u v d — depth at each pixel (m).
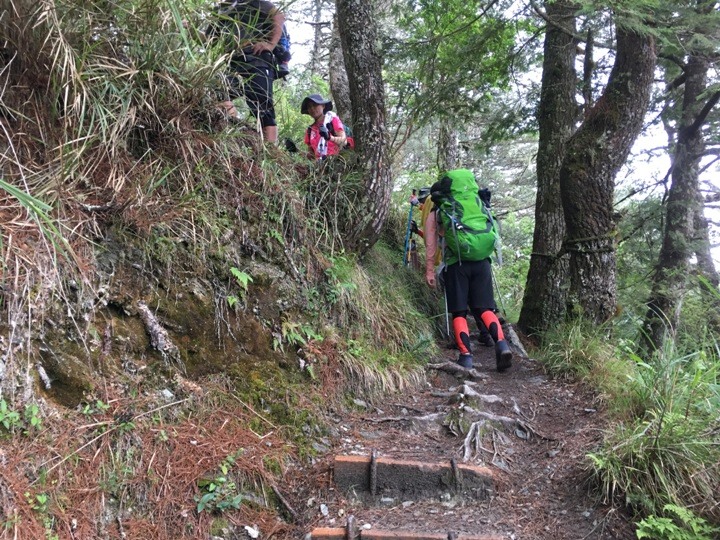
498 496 2.75
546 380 4.28
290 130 6.33
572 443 3.14
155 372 2.58
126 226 2.69
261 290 3.34
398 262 6.19
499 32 6.49
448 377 4.33
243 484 2.54
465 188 4.45
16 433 1.97
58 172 2.44
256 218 3.51
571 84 7.00
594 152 5.11
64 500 1.98
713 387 2.93
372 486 2.72
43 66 2.54
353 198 4.64
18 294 2.11
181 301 2.84
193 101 3.13
